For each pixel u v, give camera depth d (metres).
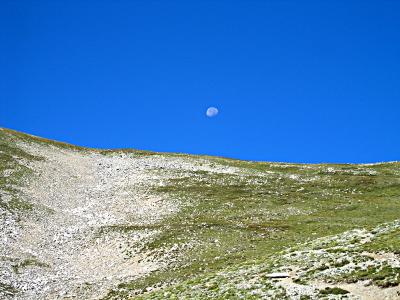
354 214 73.00
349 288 33.25
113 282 51.75
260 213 76.06
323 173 104.69
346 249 40.47
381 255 37.31
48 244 65.62
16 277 52.88
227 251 57.56
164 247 60.81
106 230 70.44
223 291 37.62
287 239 60.81
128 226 71.38
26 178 92.38
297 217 73.00
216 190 91.50
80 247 65.12
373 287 32.44
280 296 33.88
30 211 75.81
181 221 72.94
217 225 68.50
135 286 48.94
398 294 30.77
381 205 77.00
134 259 59.16
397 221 46.31
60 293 49.53
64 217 77.75
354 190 88.88
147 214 79.12
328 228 64.81
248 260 49.88
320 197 85.38
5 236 64.00
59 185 95.00
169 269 53.78
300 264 39.91
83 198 89.88
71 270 57.84
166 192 90.94
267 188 92.56
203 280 42.78
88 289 50.25
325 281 35.19
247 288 36.97
